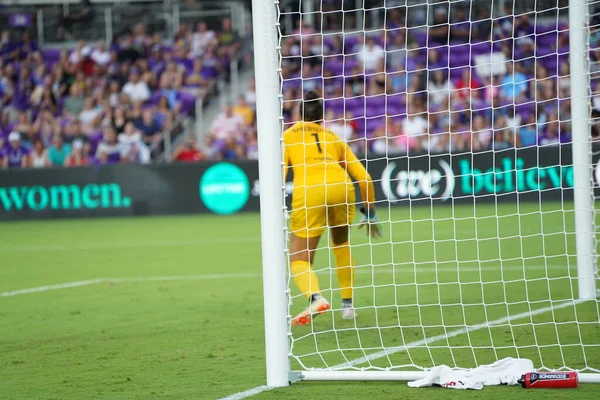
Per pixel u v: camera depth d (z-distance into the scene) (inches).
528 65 2881.4
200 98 3225.9
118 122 3122.5
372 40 3255.4
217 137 3105.3
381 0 3287.4
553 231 1840.6
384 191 2721.5
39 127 3169.3
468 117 2901.1
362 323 893.8
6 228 2539.4
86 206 2842.0
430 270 1318.9
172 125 3166.8
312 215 869.2
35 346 813.2
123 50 3430.1
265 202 623.8
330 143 886.4
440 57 3122.5
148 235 2150.6
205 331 865.5
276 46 628.1
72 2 3595.0
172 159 3036.4
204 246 1831.9
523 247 1582.2
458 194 2701.8
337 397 581.9
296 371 634.2
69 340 839.1
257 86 627.5
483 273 1270.9
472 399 563.5
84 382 653.3
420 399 568.4
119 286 1258.6
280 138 629.9
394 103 3100.4
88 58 3412.9
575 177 991.6
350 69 3223.4
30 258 1710.1
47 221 2775.6
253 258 1579.7
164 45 3486.7
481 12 3095.5
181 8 3575.3
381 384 618.2
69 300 1128.2
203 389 617.9
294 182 884.6
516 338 773.3
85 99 3351.4
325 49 3265.3
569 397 563.5
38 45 3548.2
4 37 3481.8
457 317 908.0
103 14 3595.0
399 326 786.8
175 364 710.5
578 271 1005.2
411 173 2714.1
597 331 793.6
